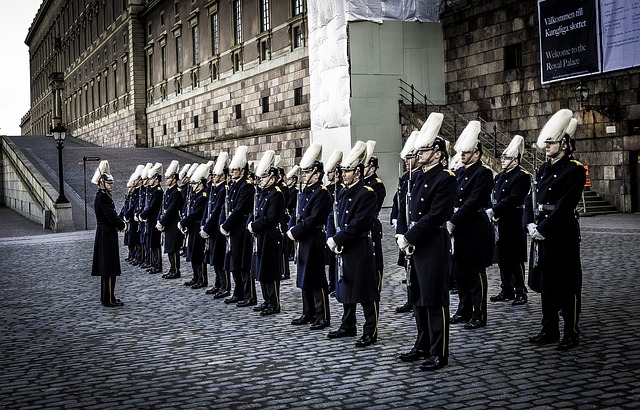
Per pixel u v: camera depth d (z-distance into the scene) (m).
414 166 8.38
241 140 44.56
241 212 11.24
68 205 29.45
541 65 27.45
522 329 8.74
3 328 9.97
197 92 51.44
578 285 7.64
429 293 7.10
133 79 63.00
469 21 31.59
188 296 12.50
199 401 6.32
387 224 24.84
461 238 8.97
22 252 20.97
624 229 19.33
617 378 6.46
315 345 8.36
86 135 83.25
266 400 6.28
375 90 32.03
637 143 24.09
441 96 33.34
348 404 6.08
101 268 11.54
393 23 32.28
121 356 8.13
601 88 25.17
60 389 6.83
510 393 6.18
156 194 15.72
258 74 41.81
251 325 9.73
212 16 48.84
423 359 7.50
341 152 9.30
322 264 9.34
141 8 62.72
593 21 24.94
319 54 33.41
